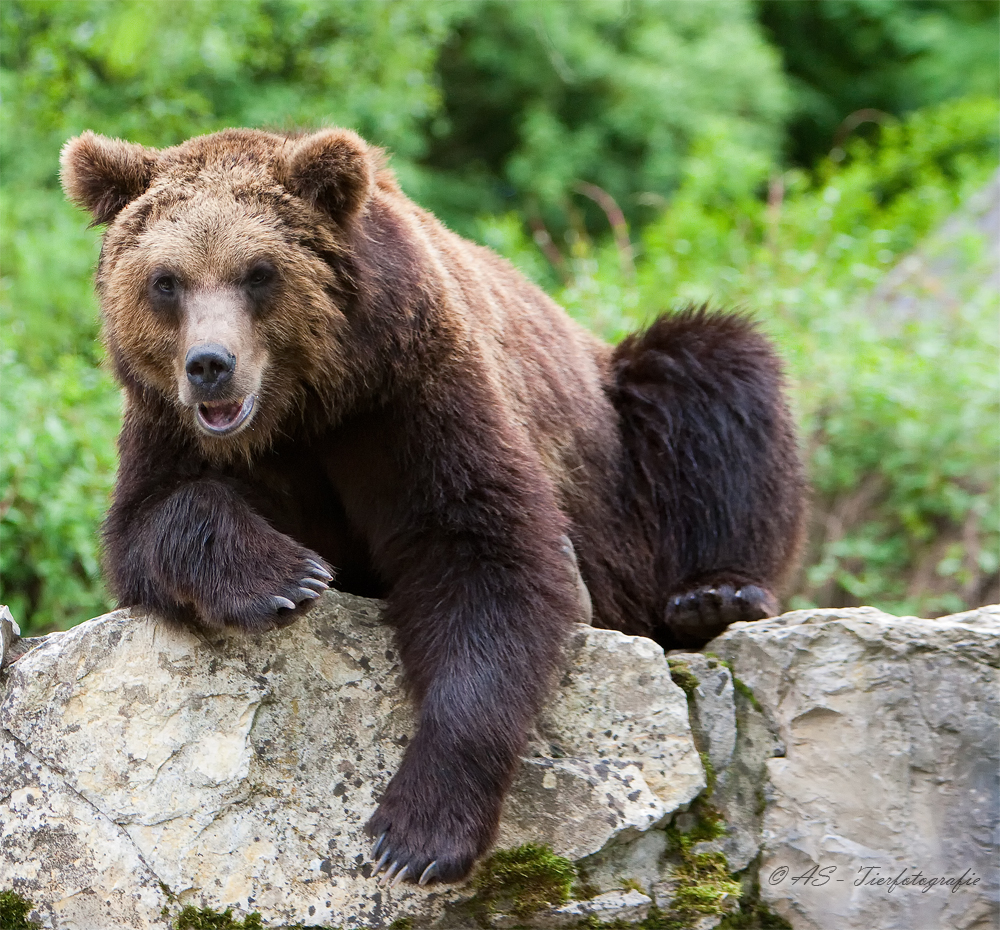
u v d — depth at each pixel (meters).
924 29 36.50
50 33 20.89
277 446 9.27
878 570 16.83
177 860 8.09
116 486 9.30
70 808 8.16
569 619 8.69
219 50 21.02
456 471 8.79
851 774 8.49
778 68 36.06
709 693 8.80
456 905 8.12
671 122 31.78
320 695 8.49
